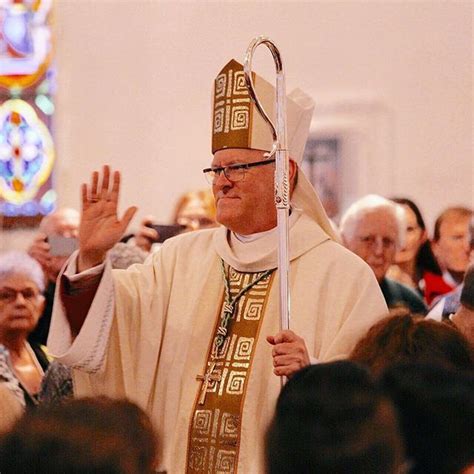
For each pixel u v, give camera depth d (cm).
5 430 462
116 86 2089
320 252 926
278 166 851
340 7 2006
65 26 2116
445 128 1975
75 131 2106
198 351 921
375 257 1325
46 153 2117
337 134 2000
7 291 1158
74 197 2106
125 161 2081
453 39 1975
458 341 710
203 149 2059
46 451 440
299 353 811
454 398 506
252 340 908
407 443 505
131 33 2088
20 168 2122
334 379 502
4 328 1155
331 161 2000
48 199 2114
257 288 926
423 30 1984
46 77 2131
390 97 1989
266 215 922
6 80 2136
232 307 924
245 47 2042
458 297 1177
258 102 848
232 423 888
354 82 2000
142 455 466
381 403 471
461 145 1972
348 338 880
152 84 2075
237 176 913
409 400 508
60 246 1205
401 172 1983
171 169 2064
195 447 897
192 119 2062
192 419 902
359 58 2000
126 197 2073
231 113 922
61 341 891
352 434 455
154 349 920
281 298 841
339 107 1998
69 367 945
